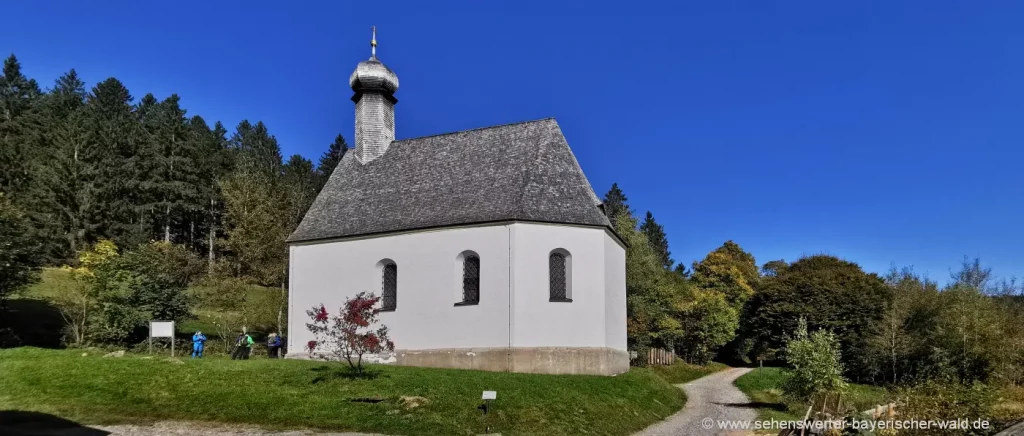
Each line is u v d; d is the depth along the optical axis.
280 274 50.78
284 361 26.34
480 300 29.06
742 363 65.25
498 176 31.80
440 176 33.50
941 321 36.28
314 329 24.92
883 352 40.41
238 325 38.56
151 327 27.97
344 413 19.78
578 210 30.55
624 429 22.16
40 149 67.31
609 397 25.00
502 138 33.91
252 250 52.62
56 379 21.64
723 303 58.78
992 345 32.47
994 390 20.88
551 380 25.48
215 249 68.25
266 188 62.44
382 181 35.00
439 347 29.47
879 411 19.58
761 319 62.41
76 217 59.72
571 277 29.77
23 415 18.66
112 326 32.78
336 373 23.83
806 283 61.25
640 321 51.00
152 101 106.19
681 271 103.69
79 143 62.50
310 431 18.44
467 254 30.12
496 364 28.20
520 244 29.00
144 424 18.44
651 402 26.78
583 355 29.00
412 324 30.23
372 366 26.11
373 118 37.31
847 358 47.97
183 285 46.78
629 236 53.66
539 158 31.97
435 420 19.55
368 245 32.19
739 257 83.19
